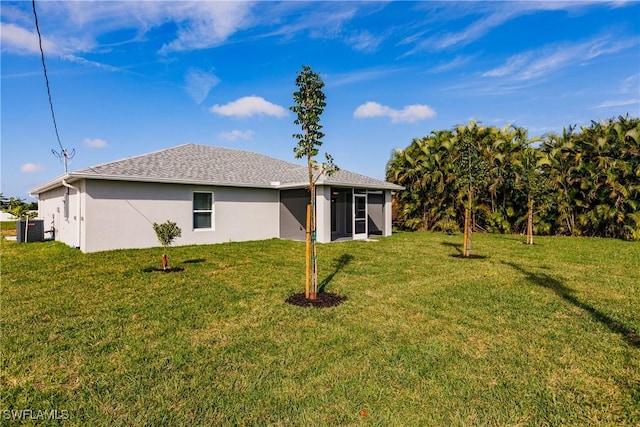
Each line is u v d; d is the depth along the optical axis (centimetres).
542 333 414
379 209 1806
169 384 298
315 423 249
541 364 337
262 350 366
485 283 669
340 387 296
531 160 1614
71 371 321
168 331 419
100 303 531
